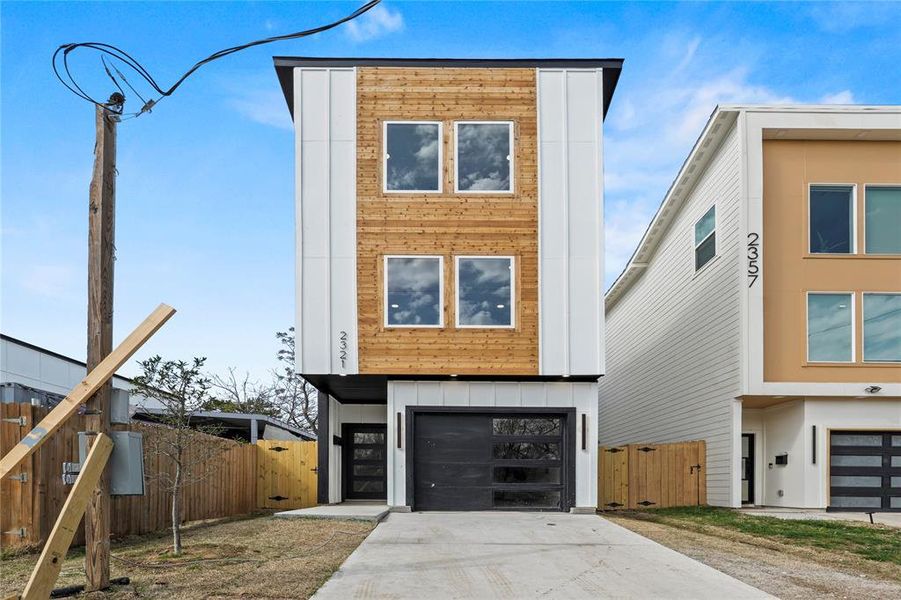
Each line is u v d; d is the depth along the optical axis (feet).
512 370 44.01
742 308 50.01
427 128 45.47
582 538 33.40
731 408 51.70
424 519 40.50
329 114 45.29
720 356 53.98
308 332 44.06
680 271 64.69
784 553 31.42
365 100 45.44
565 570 26.02
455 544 31.37
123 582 22.07
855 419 50.01
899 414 50.01
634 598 22.03
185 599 20.54
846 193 52.26
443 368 43.98
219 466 44.93
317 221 44.68
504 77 45.75
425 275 44.62
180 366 34.12
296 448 54.39
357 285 44.34
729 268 52.60
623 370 86.33
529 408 45.27
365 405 59.41
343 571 25.12
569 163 45.27
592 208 45.03
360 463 59.72
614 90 47.96
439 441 45.60
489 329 44.21
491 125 45.60
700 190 59.77
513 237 44.80
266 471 53.98
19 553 26.16
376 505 50.96
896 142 52.08
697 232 60.34
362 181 44.96
